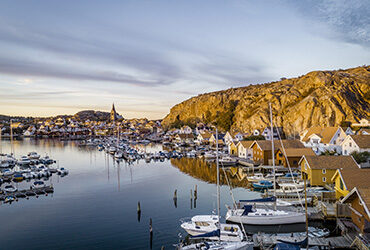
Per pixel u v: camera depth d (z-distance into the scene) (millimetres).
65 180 73688
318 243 31391
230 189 60594
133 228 39719
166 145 183500
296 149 83625
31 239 36344
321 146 101188
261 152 90688
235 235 33844
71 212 46844
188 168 92312
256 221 39469
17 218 44125
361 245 28766
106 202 52594
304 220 39719
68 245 34625
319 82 175250
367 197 30203
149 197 55875
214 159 110938
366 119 133250
